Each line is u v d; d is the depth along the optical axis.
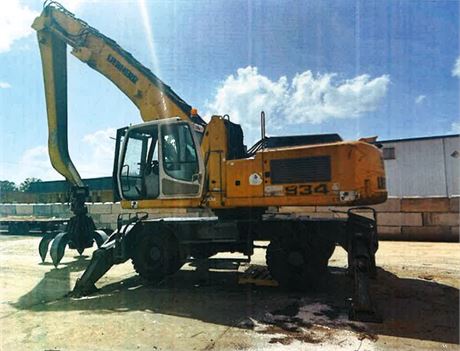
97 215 13.98
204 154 6.15
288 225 5.91
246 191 5.84
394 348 3.59
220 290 5.98
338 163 5.34
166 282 6.61
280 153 5.70
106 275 7.36
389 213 11.25
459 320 4.37
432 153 19.25
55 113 8.76
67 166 8.80
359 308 4.46
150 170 6.59
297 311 4.79
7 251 10.94
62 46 8.94
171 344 3.79
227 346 3.71
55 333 4.18
